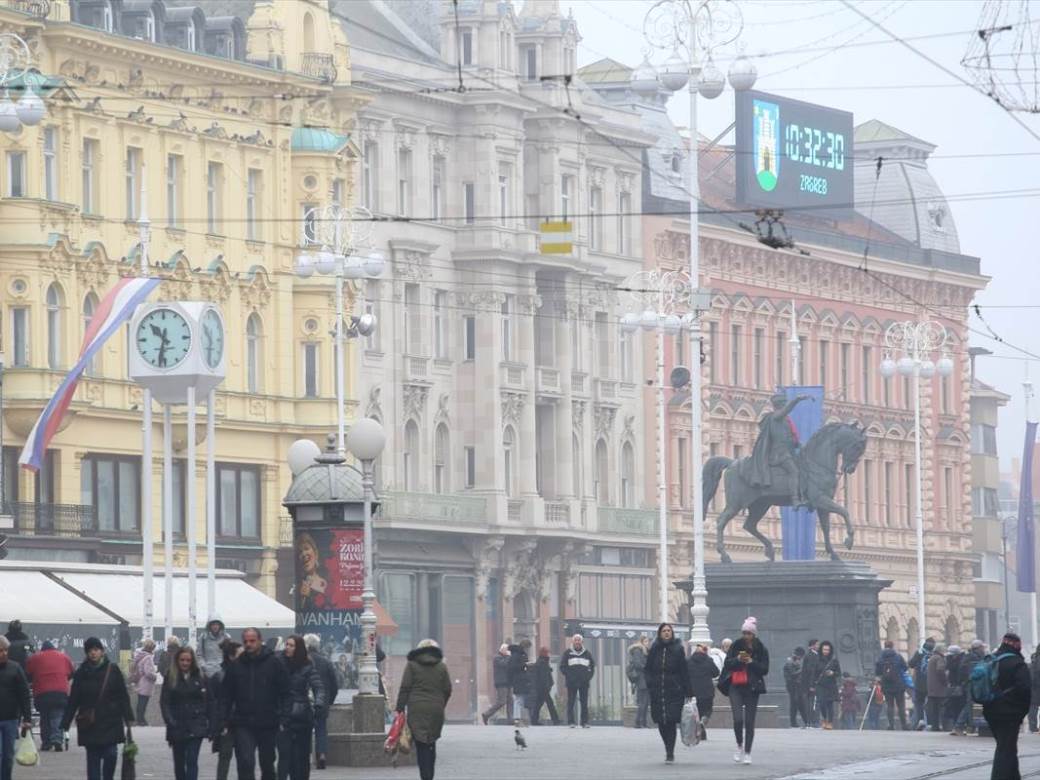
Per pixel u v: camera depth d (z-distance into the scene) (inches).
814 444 5344.5
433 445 7180.1
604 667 7632.9
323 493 3314.5
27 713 2541.8
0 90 4205.2
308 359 6530.5
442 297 7263.8
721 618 5359.3
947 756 3383.4
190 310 4608.8
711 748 3548.2
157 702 4488.2
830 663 4776.1
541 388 7514.8
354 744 3093.0
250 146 6392.7
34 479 5679.1
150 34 6127.0
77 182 5826.8
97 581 5467.5
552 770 3058.6
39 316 5659.5
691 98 4377.5
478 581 7180.1
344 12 7313.0
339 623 3309.5
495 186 7317.9
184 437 6151.6
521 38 7696.9
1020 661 2529.5
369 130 6909.5
